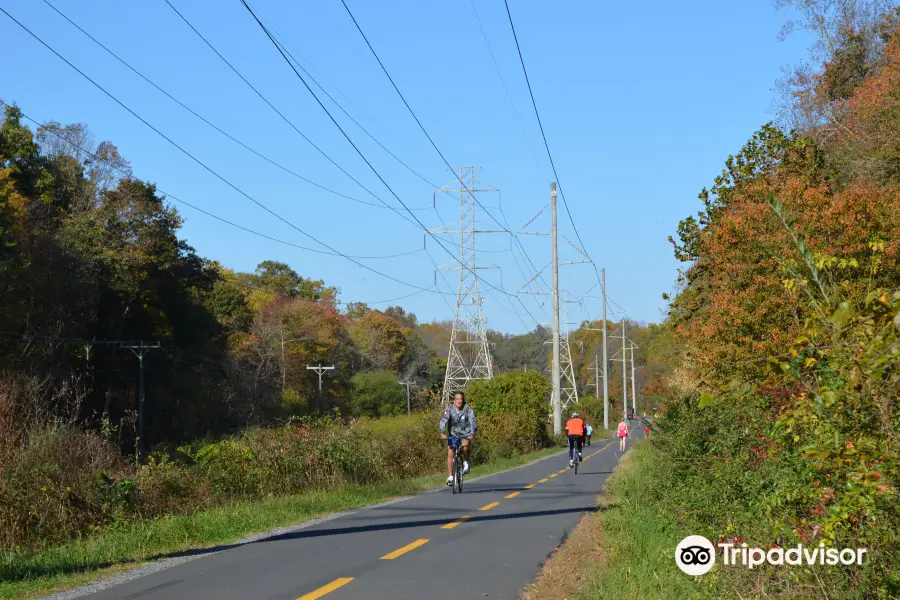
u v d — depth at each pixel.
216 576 8.83
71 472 13.96
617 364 140.75
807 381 5.48
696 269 20.27
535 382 47.69
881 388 4.87
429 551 10.23
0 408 14.95
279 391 77.94
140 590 8.21
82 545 11.35
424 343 128.25
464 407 18.47
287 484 18.44
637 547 9.23
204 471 17.88
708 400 5.54
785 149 20.05
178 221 53.94
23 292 42.53
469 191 54.09
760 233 16.03
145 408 54.69
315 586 8.19
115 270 48.72
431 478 22.34
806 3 33.53
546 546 10.58
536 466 30.36
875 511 5.23
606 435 71.81
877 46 32.31
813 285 9.45
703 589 7.04
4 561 10.31
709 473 10.80
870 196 15.05
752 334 15.16
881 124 23.89
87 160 55.50
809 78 33.31
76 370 46.31
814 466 6.14
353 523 13.11
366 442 21.95
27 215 43.09
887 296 4.74
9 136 48.06
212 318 59.75
